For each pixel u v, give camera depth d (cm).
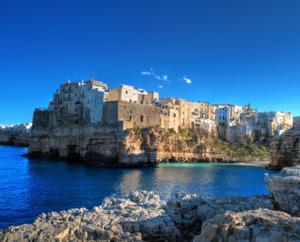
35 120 11869
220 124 14262
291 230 1328
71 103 11056
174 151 10638
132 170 7862
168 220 2080
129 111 9519
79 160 10200
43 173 6625
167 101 12675
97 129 9569
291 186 1955
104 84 10950
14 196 3922
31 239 1653
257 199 2189
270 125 14425
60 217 2133
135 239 1770
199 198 2609
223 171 8294
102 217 2083
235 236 1377
